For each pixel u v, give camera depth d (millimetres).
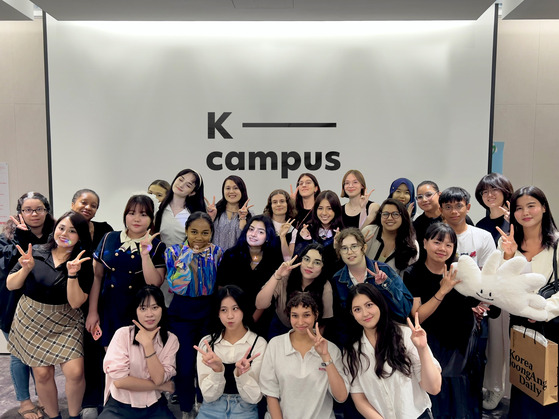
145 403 2447
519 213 2449
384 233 2748
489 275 2309
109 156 3844
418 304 2482
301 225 3230
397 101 3770
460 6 3361
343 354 2324
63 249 2670
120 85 3799
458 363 2482
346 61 3752
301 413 2316
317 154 3822
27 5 3725
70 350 2668
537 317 2242
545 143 4102
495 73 3727
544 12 3617
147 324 2424
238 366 2273
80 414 2756
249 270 2709
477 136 3756
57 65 3777
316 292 2504
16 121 4164
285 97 3787
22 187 4223
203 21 3736
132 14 3553
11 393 3305
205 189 3873
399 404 2213
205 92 3797
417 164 3805
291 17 3611
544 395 2180
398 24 3711
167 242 3262
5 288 2828
